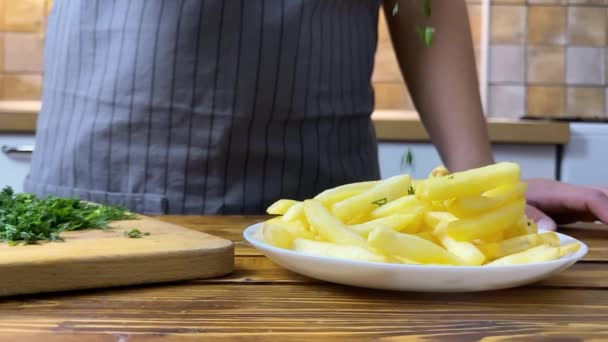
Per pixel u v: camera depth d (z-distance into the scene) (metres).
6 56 1.97
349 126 0.98
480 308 0.43
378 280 0.44
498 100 2.05
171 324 0.39
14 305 0.43
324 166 0.93
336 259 0.43
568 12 2.03
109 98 0.89
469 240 0.46
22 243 0.52
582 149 1.64
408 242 0.43
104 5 0.91
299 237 0.49
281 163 0.91
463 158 1.00
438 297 0.45
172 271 0.49
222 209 0.88
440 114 1.03
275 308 0.42
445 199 0.46
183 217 0.80
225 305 0.43
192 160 0.88
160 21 0.87
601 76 2.04
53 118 0.96
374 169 1.04
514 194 0.47
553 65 2.04
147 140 0.88
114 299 0.44
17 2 1.96
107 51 0.90
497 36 2.04
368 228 0.47
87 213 0.65
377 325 0.39
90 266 0.46
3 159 1.55
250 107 0.88
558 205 0.79
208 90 0.88
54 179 0.94
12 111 1.52
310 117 0.92
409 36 1.04
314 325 0.39
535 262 0.45
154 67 0.87
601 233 0.75
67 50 0.94
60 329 0.38
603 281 0.51
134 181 0.89
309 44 0.91
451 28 1.03
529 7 2.03
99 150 0.90
